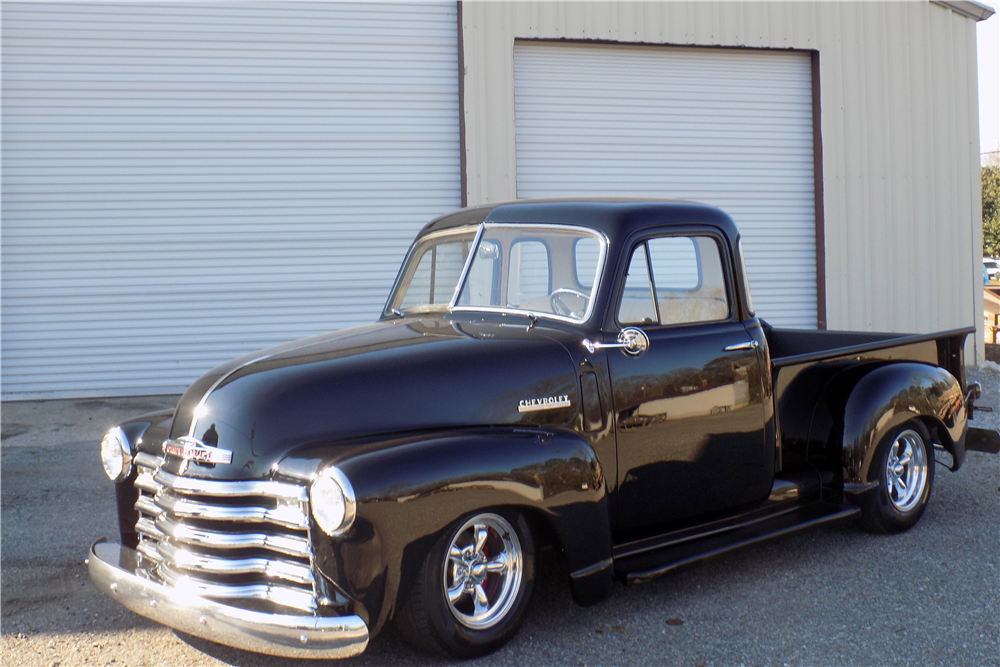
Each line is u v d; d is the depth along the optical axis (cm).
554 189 1035
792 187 1116
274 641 272
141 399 927
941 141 1148
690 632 339
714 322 397
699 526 392
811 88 1115
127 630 349
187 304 950
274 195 961
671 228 385
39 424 807
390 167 983
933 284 1152
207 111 945
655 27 1035
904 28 1126
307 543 280
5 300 920
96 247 932
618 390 358
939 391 466
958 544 441
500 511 310
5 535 477
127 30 927
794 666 311
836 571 405
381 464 280
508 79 989
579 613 358
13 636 343
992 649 323
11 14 908
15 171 916
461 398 324
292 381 309
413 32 981
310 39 961
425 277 423
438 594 295
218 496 292
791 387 445
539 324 368
